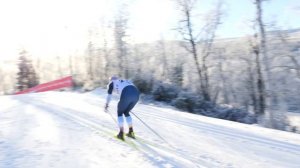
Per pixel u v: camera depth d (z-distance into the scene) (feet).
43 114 38.75
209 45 122.42
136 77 112.47
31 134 27.27
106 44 139.13
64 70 186.19
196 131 31.89
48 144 24.07
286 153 25.07
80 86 134.82
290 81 92.94
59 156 21.08
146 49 141.79
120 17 134.00
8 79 252.83
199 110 99.04
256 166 21.40
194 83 129.08
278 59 93.66
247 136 30.94
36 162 19.79
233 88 139.85
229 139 29.09
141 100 101.04
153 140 26.71
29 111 41.68
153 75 114.01
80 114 38.68
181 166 19.95
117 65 134.31
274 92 82.53
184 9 115.34
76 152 22.07
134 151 22.70
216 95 141.18
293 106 98.07
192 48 118.93
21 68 180.14
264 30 78.64
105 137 26.55
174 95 103.50
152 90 106.83
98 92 86.79
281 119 77.71
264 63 79.66
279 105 83.76
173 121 37.29
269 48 91.91
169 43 139.64
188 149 24.53
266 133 33.32
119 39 132.77
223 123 38.91
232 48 130.93
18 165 19.17
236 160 22.52
